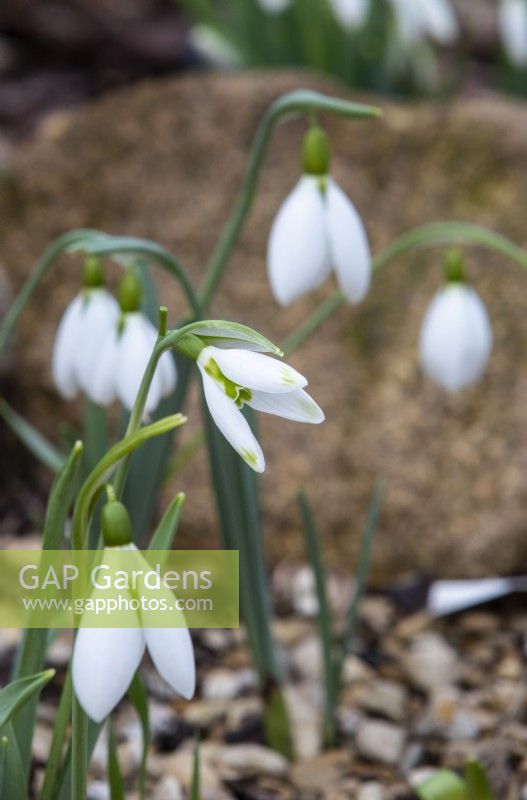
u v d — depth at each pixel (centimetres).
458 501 52
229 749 45
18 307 42
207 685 47
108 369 40
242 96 59
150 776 44
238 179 59
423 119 58
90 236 41
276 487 53
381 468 53
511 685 48
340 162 58
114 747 38
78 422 55
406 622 51
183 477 53
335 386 54
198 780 38
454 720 46
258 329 56
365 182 58
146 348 39
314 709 47
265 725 45
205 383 32
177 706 46
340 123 59
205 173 59
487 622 51
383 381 54
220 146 59
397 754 45
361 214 57
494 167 56
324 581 44
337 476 53
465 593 51
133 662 32
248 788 44
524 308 54
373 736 45
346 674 48
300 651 49
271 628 44
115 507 32
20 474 56
